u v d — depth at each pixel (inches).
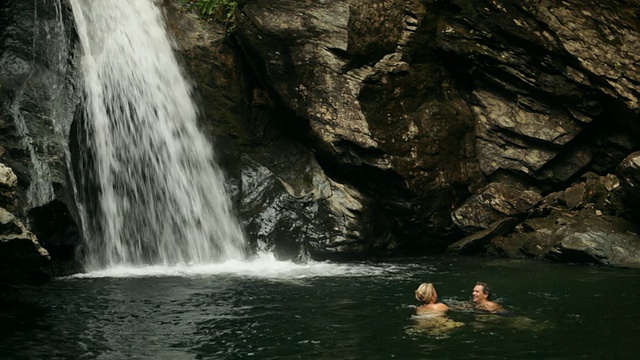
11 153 426.6
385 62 581.9
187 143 563.8
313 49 571.5
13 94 451.8
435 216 581.6
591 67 582.9
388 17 587.8
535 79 602.5
